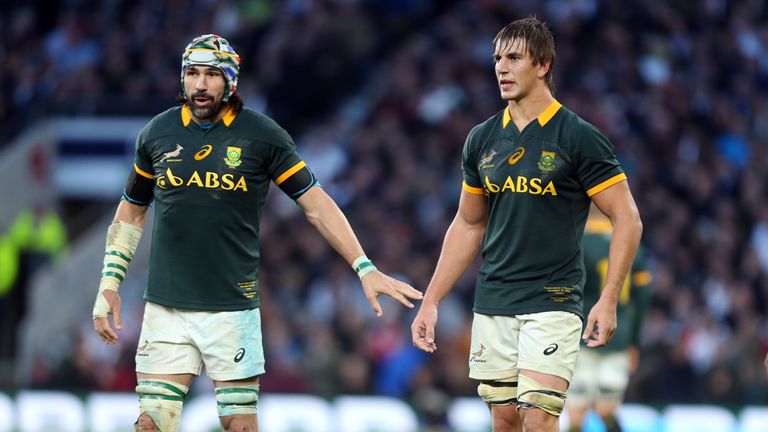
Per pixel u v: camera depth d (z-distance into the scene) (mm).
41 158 63375
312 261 56031
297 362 48250
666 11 72312
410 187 59781
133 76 69875
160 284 21906
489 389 22312
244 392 21859
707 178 62000
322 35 69688
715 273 56562
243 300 21906
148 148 21891
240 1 73000
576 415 30938
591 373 30828
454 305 52562
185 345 21875
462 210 22734
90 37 75375
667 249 57094
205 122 21719
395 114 65875
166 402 21781
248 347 21844
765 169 65812
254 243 22109
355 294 53312
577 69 67062
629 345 31031
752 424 39406
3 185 63688
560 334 21484
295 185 21953
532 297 21641
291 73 68375
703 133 66438
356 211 59250
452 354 48000
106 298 21875
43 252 60531
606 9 71000
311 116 68500
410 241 56906
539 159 21469
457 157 62250
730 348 49000
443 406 40562
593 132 21469
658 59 70125
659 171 62531
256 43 69562
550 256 21609
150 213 57781
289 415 40781
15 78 74312
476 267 54219
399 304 50844
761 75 73062
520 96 21625
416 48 70375
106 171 63031
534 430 21219
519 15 71438
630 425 39656
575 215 21734
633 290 31062
